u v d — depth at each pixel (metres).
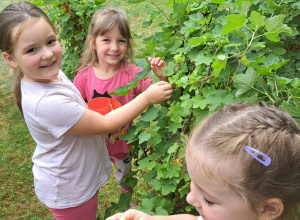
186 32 1.51
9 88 4.59
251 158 0.74
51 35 1.49
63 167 1.69
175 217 1.15
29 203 2.88
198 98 1.35
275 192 0.76
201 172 0.80
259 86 1.26
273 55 1.42
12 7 1.47
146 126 1.57
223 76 1.35
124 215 1.11
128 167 2.26
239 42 1.36
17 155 3.44
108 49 2.04
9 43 1.45
